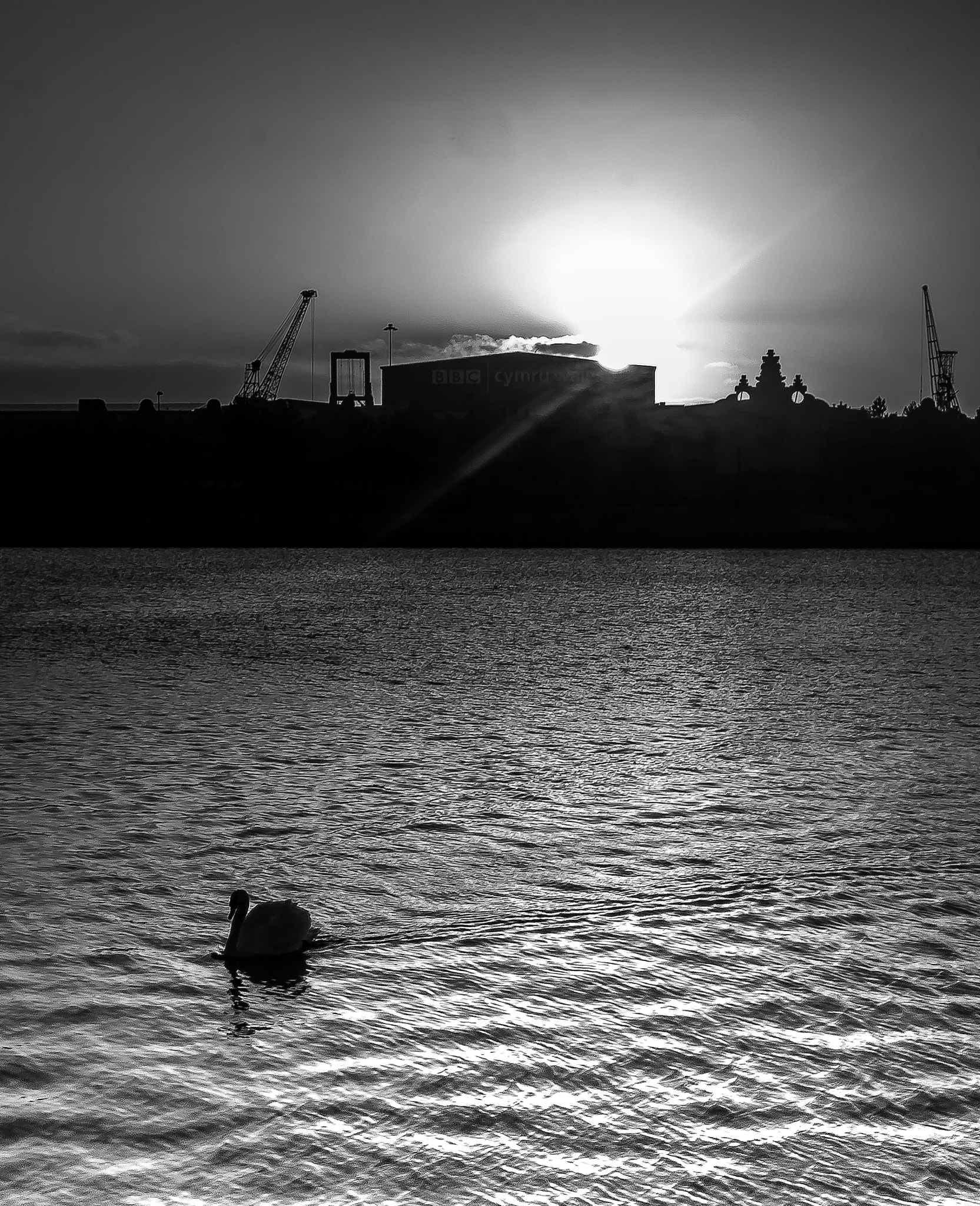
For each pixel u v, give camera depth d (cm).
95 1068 1309
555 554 12638
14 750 2834
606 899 1836
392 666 4362
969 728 3158
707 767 2697
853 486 19350
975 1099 1260
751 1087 1279
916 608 6888
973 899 1841
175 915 1761
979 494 18912
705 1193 1104
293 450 17975
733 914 1772
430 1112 1228
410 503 18025
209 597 7512
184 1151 1161
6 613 6419
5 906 1781
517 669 4281
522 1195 1098
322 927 1716
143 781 2523
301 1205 1084
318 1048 1355
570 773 2631
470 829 2191
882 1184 1120
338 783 2523
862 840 2144
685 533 14375
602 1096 1259
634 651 4834
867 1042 1376
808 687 3875
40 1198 1091
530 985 1520
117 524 15100
